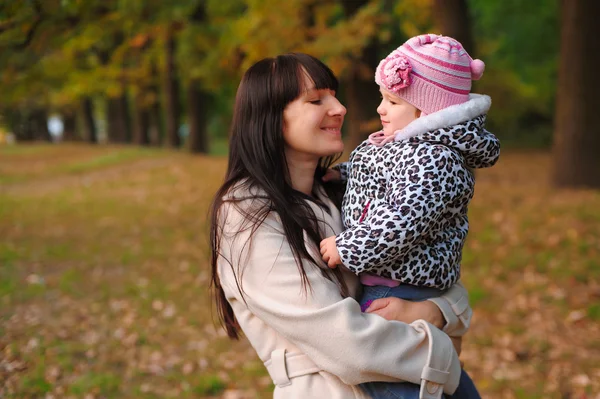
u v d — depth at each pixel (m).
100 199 12.73
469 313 1.73
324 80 1.64
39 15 3.99
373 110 12.33
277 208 1.57
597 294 5.66
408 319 1.60
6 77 4.97
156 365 4.54
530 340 4.86
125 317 5.54
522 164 17.06
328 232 1.68
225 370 4.53
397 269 1.60
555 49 23.47
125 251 8.06
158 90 26.09
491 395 4.08
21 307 5.57
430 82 1.64
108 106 30.88
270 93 1.62
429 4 10.41
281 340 1.60
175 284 6.61
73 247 8.27
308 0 10.94
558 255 6.65
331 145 1.66
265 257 1.54
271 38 11.03
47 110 35.09
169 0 7.11
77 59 9.83
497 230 7.61
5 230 9.42
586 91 9.88
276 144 1.63
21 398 3.78
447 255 1.62
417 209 1.49
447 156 1.54
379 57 11.81
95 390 4.00
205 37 13.87
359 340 1.45
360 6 11.30
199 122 21.67
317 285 1.52
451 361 1.54
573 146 10.02
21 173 18.50
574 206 8.37
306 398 1.55
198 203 11.52
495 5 21.75
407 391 1.52
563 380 4.24
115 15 5.54
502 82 16.72
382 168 1.64
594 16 9.68
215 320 5.55
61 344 4.69
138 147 25.23
